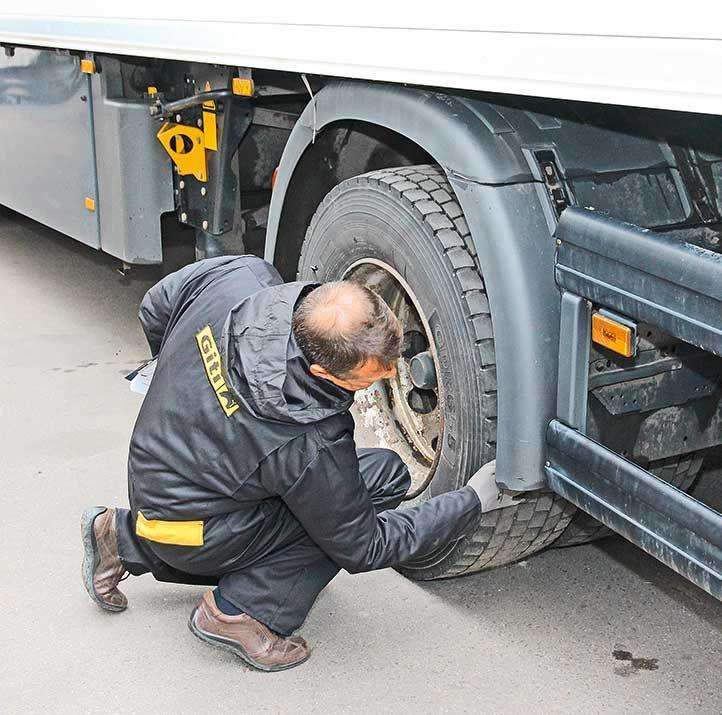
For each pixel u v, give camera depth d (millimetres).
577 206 2268
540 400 2354
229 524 2377
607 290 2150
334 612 2801
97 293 5598
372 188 2727
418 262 2596
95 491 3408
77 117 4469
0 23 4965
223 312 2336
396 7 2371
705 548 2012
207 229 4059
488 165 2324
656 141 2475
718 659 2602
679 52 1763
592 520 2889
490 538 2639
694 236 2441
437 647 2643
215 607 2527
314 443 2180
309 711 2396
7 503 3326
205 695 2457
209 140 3855
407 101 2516
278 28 2820
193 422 2277
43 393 4215
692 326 1957
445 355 2576
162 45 3461
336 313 2076
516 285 2303
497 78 2139
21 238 6754
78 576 2939
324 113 2848
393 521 2398
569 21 1953
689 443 2527
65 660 2582
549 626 2738
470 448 2562
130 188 4191
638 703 2426
